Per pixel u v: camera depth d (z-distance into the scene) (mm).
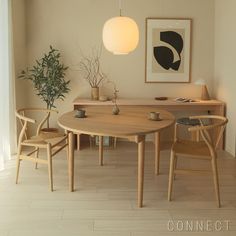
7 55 4266
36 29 5086
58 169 4020
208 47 5238
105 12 5102
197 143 3439
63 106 5266
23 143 3539
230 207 3051
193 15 5156
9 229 2660
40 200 3176
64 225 2721
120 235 2576
